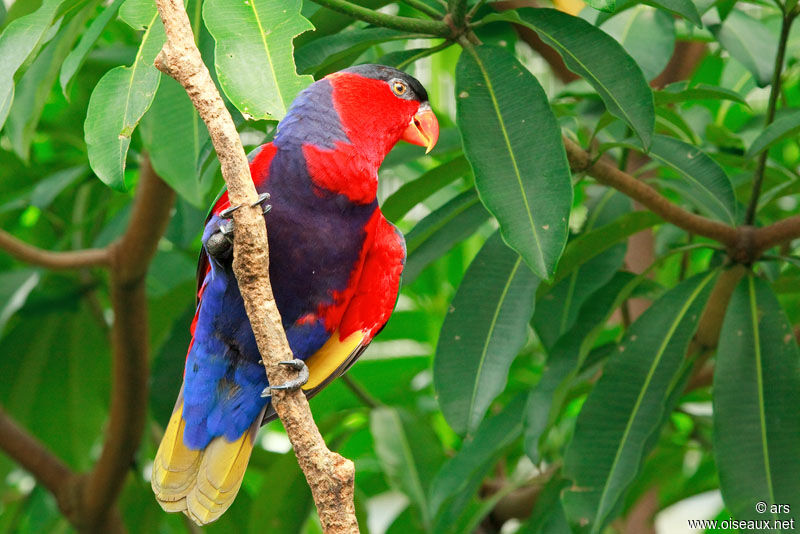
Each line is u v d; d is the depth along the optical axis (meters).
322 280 5.38
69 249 9.48
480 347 6.32
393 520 9.35
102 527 8.44
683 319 6.62
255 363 5.35
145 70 4.68
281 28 4.31
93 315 9.45
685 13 5.57
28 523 10.46
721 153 7.70
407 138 6.01
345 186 5.23
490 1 6.76
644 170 7.84
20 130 6.88
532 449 6.61
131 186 9.91
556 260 4.96
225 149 4.12
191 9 5.85
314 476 4.23
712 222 6.43
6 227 9.59
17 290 8.51
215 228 4.91
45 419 9.68
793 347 6.27
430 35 5.84
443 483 7.37
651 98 5.36
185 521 9.29
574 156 5.95
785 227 6.32
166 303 8.80
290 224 5.19
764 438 6.12
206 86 4.11
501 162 5.22
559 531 7.29
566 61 5.53
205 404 5.40
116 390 7.88
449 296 10.50
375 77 5.84
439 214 6.71
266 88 4.21
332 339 5.84
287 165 5.20
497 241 6.63
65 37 6.21
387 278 5.72
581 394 8.24
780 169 7.52
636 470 6.28
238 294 5.16
